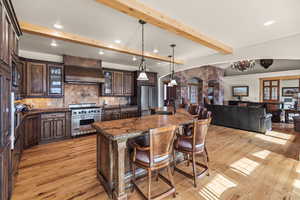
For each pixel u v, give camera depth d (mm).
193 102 8461
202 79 8414
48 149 3477
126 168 2082
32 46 3906
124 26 2771
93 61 5238
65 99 4906
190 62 5355
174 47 4023
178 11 2281
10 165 1769
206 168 2330
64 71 4578
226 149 3443
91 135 4711
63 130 4223
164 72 6562
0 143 1376
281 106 7543
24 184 2127
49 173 2428
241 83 9516
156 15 2240
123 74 6051
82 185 2119
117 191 1769
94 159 2953
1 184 1384
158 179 2252
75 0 1997
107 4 1895
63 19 2504
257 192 1942
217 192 1951
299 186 2059
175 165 2535
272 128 5555
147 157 1749
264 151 3320
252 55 3873
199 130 2131
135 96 6281
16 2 2018
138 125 2152
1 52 1437
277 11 2295
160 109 4461
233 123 5496
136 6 2010
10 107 1783
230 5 2131
